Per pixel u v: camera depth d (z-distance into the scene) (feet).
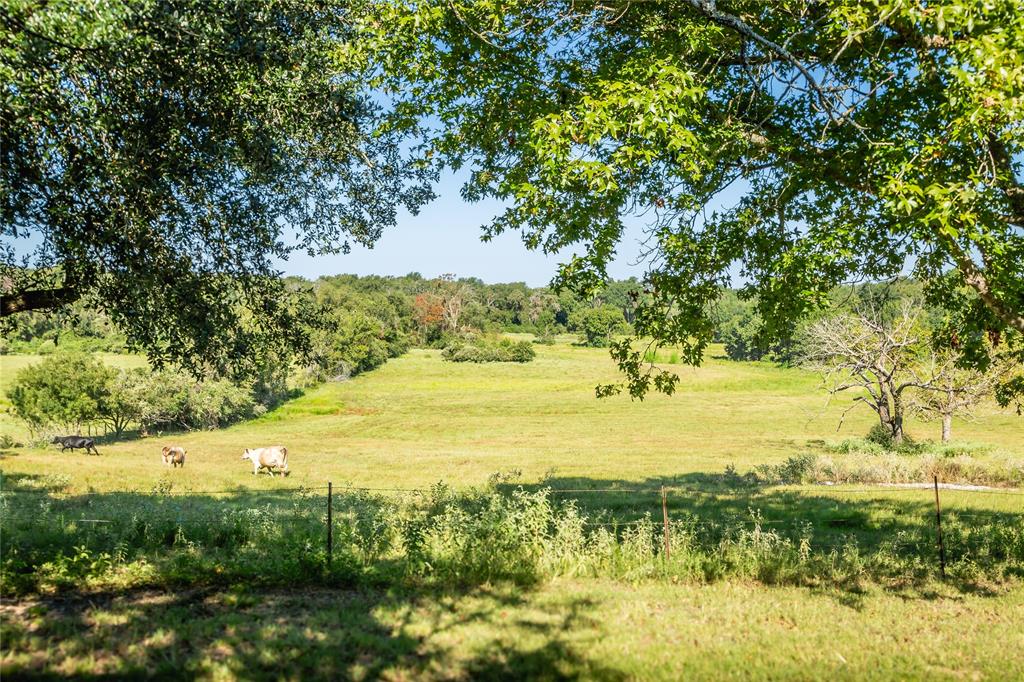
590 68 40.40
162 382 208.44
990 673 24.34
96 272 33.99
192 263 37.09
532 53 38.75
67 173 30.32
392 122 39.58
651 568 37.76
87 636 25.17
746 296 44.52
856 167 34.94
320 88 36.22
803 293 37.14
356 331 397.19
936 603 33.45
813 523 57.11
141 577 33.45
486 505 54.54
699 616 30.37
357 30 34.55
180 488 89.81
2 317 37.32
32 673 21.75
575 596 32.71
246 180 37.60
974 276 33.22
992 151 32.24
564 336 603.26
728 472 107.65
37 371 196.95
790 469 100.68
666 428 207.82
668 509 66.33
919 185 30.22
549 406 269.23
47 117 28.78
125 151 30.58
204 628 26.32
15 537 39.14
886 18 28.81
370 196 42.78
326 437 201.77
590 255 40.42
